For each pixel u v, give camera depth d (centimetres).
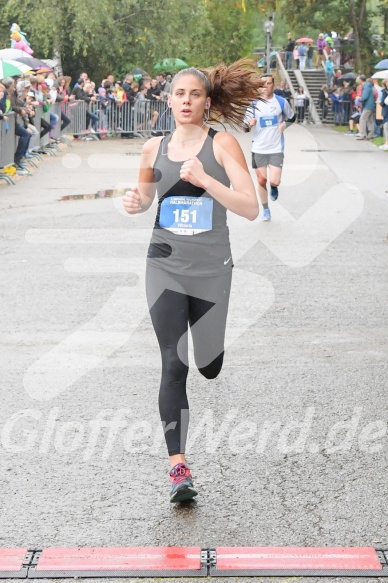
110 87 3678
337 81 5184
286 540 522
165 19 4847
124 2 4638
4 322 988
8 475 611
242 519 550
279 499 577
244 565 492
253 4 4328
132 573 486
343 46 6234
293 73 6084
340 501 575
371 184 2314
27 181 2298
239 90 616
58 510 562
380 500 576
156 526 541
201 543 520
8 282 1180
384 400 759
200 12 4969
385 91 3434
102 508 566
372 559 499
